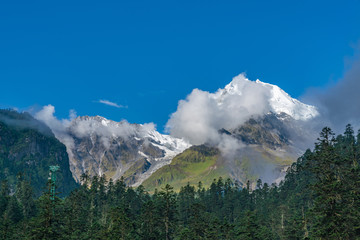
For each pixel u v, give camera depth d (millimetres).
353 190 84188
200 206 137250
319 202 78562
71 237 126438
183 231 130875
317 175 83625
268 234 141375
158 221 125375
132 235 127188
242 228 129875
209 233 126812
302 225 131500
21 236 127875
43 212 96875
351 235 77062
